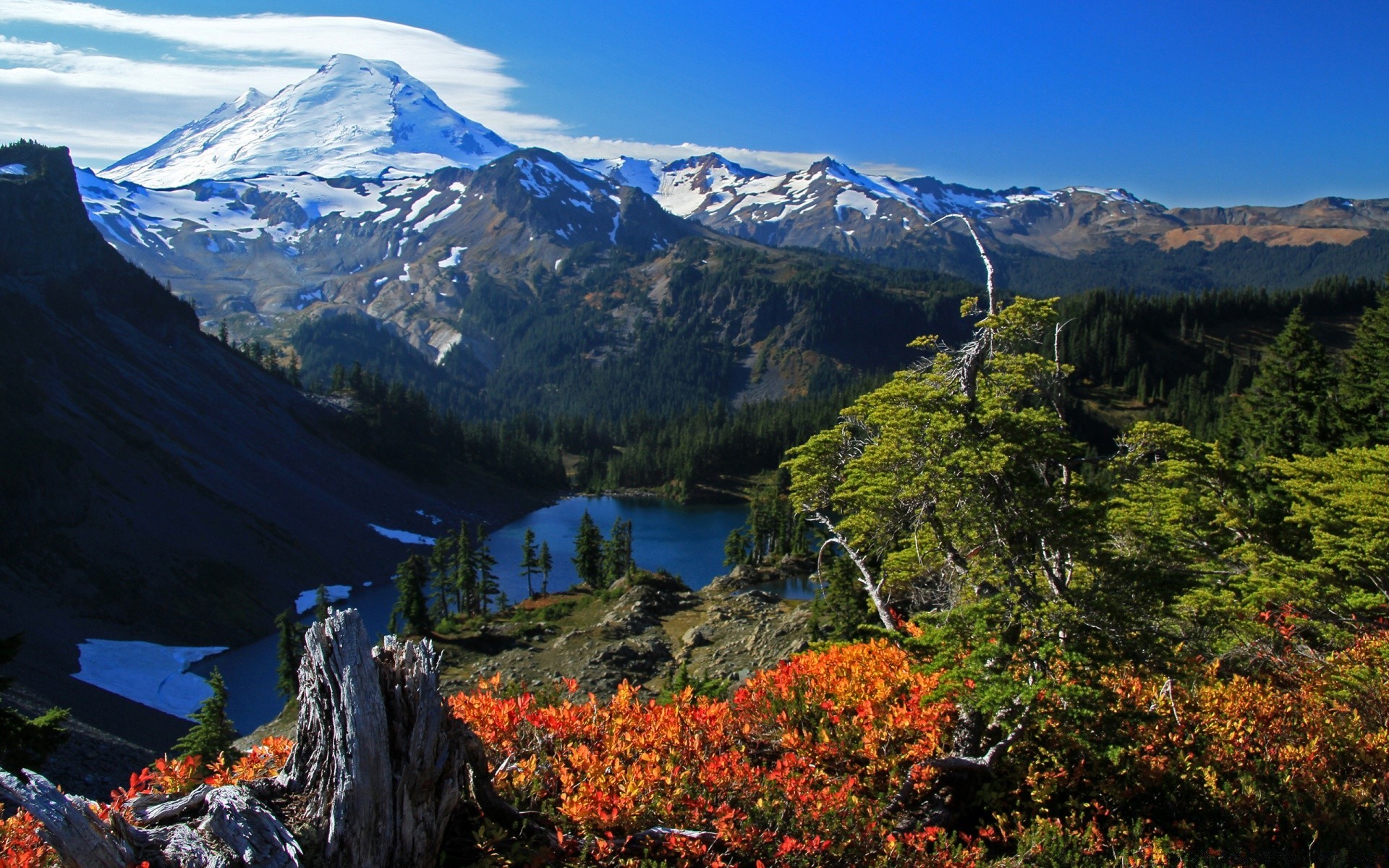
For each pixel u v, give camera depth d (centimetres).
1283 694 1769
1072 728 1318
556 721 1098
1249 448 4450
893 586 1939
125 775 3766
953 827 1291
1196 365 17875
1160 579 1425
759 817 1005
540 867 823
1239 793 1381
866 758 1357
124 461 9706
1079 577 1446
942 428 1373
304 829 690
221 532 9594
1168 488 2505
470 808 882
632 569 7375
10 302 11212
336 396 16588
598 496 17500
